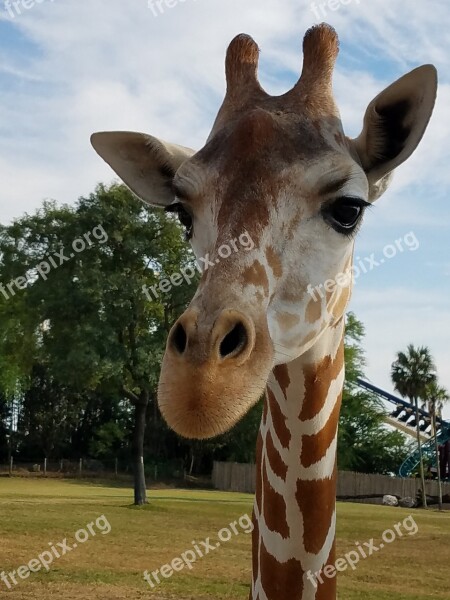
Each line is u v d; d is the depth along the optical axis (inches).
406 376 1900.8
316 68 146.8
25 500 1077.8
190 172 134.6
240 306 117.0
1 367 2017.7
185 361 109.7
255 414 1122.7
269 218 127.6
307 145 133.5
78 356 965.8
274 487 151.9
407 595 452.4
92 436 2566.4
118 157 170.1
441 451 2316.7
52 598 414.9
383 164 148.3
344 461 2347.4
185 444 2364.7
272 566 151.6
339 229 133.6
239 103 145.7
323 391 148.6
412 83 141.1
